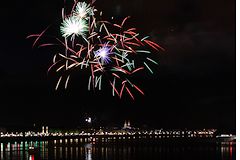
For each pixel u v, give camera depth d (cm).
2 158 14138
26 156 14975
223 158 14875
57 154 16000
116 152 18038
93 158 14038
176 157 15338
